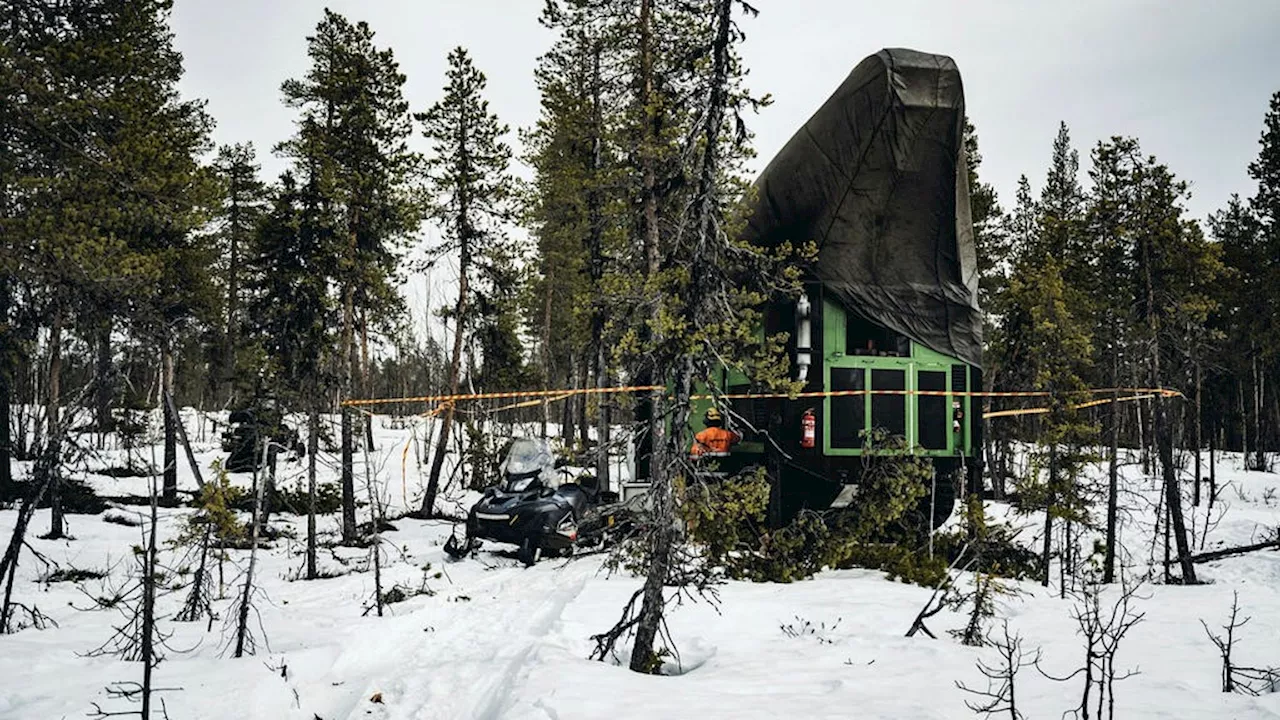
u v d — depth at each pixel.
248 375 11.59
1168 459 13.23
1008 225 30.03
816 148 11.63
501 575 12.20
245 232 35.75
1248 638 7.62
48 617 8.74
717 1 7.00
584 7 16.38
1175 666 6.51
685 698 5.51
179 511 19.56
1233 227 41.50
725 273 7.17
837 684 5.93
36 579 11.64
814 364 11.59
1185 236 13.85
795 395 7.29
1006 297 16.42
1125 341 16.03
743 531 11.53
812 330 11.60
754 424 12.41
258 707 5.91
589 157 20.30
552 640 7.42
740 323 7.21
